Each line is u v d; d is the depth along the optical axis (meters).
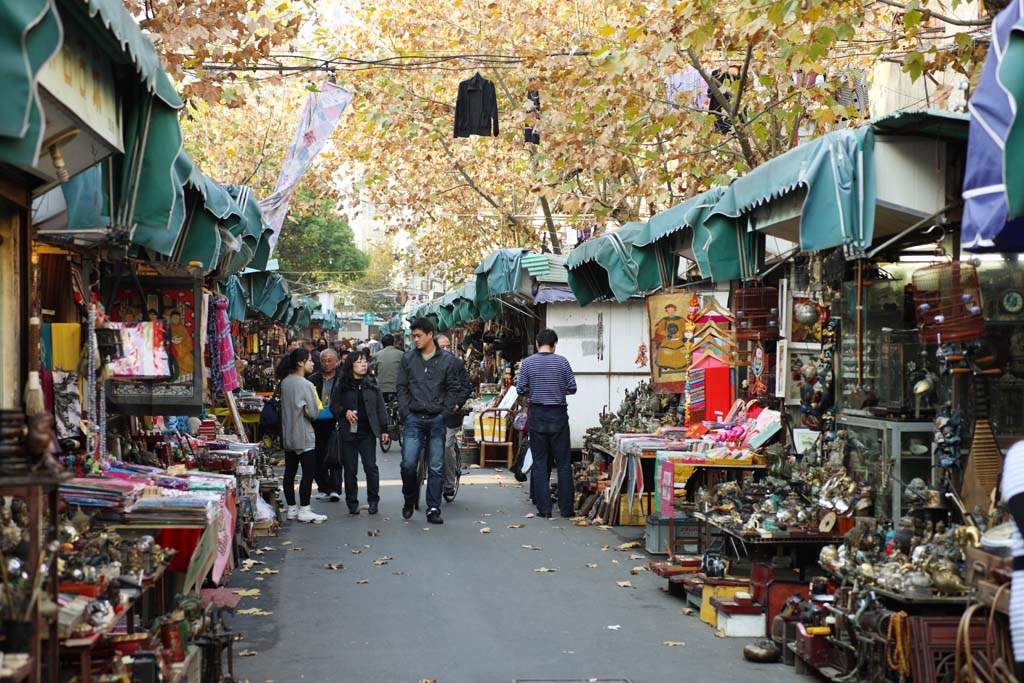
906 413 7.15
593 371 16.86
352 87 22.55
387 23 22.41
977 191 4.03
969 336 6.49
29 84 3.11
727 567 8.05
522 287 17.39
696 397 11.11
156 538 5.93
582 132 16.86
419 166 26.44
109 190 4.96
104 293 8.01
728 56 15.23
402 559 10.34
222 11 12.13
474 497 15.08
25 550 4.14
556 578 9.48
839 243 6.36
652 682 6.35
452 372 12.76
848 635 6.09
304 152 13.78
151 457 8.29
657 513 10.56
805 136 16.36
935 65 11.08
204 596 6.86
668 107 15.91
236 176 31.25
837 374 8.17
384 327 60.34
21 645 3.57
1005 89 3.68
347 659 6.84
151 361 6.77
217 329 9.97
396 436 22.03
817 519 7.42
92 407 6.21
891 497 7.02
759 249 8.55
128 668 4.90
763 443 9.38
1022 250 5.38
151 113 4.80
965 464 6.68
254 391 22.94
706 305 11.23
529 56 17.09
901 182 6.47
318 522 12.63
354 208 31.52
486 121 17.02
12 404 4.90
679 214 9.91
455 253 33.75
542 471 13.23
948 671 5.51
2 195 4.67
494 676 6.47
